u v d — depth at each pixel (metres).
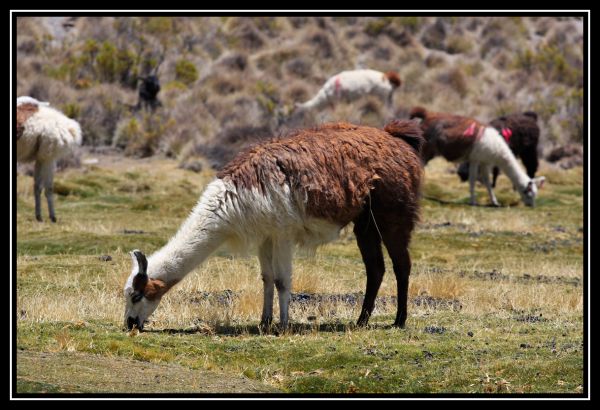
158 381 25.94
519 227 75.31
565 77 154.88
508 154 87.88
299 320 37.69
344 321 37.50
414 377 27.67
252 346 31.38
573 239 71.19
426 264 59.06
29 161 69.94
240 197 33.25
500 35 168.12
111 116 113.38
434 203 87.44
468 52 164.25
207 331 34.06
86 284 45.00
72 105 109.44
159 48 145.38
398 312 36.03
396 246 35.56
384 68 151.62
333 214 33.97
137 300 33.56
